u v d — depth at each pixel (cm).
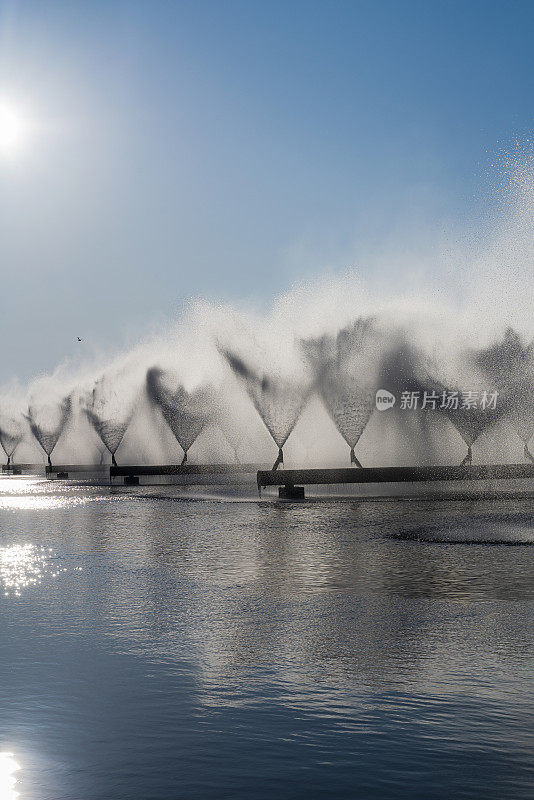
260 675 748
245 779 515
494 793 493
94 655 826
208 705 661
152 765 539
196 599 1140
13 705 664
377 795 491
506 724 609
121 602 1123
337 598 1138
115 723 620
